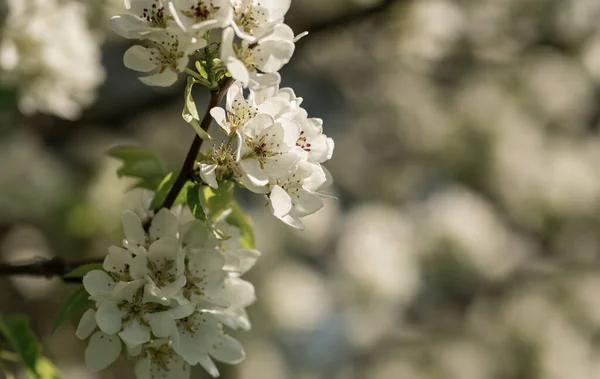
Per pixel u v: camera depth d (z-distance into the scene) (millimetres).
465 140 11156
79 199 8273
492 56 10508
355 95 11172
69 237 8297
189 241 3148
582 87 11359
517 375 10383
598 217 11430
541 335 10383
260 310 9672
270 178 2881
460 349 10508
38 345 3830
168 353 3105
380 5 8328
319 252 11062
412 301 11195
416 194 11898
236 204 3467
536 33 10922
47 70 5465
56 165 8492
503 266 11398
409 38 8898
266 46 2783
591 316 10578
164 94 8625
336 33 8531
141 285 2912
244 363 9422
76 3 6145
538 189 11188
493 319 10773
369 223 10977
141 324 2893
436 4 8766
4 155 8180
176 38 2799
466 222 10984
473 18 10180
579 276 10992
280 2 2807
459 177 11500
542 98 11258
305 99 11500
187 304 2914
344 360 11102
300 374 10680
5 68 5281
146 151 3656
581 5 10680
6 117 7719
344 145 11727
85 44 5652
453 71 11219
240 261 3287
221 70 2881
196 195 3045
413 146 11477
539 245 11727
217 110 2852
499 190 11430
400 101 11336
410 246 10891
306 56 9211
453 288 11359
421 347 10562
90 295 3008
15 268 3527
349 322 11188
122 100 8734
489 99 11164
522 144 11195
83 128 8648
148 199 3498
